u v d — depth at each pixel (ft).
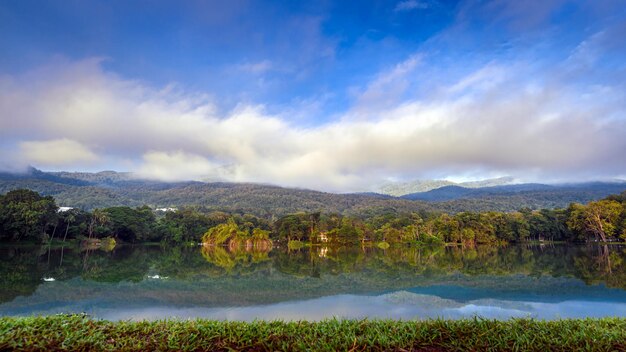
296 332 24.22
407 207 651.25
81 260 132.87
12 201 199.62
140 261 135.85
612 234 254.06
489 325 25.12
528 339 22.70
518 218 293.23
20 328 22.79
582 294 60.34
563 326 25.71
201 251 228.22
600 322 27.55
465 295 59.98
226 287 70.95
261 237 281.54
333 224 322.14
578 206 270.46
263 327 25.17
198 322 26.73
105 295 60.80
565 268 103.45
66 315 27.37
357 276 90.89
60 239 239.09
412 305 52.49
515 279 80.59
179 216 341.62
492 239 272.92
